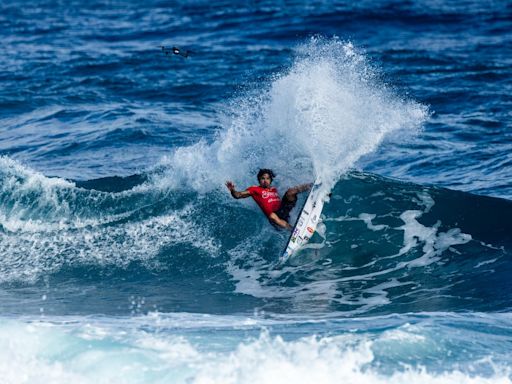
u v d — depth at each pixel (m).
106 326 36.25
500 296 42.41
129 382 29.77
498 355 32.91
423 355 32.62
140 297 44.75
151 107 86.88
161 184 56.12
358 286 45.19
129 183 57.16
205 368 30.59
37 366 30.86
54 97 92.19
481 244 48.41
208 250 50.66
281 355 31.36
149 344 32.84
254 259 49.44
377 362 31.89
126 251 50.97
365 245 49.41
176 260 49.88
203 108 86.12
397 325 36.09
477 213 51.25
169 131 77.00
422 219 50.94
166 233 52.44
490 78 96.31
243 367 30.59
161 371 30.47
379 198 52.78
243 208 53.66
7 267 49.56
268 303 43.19
